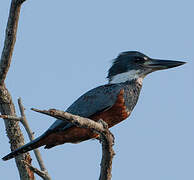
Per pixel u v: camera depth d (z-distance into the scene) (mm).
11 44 10133
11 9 9859
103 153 8719
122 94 12055
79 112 12156
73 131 11422
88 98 12180
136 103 12977
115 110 12000
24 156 10758
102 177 8930
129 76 13008
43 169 10430
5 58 10328
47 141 11695
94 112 11969
